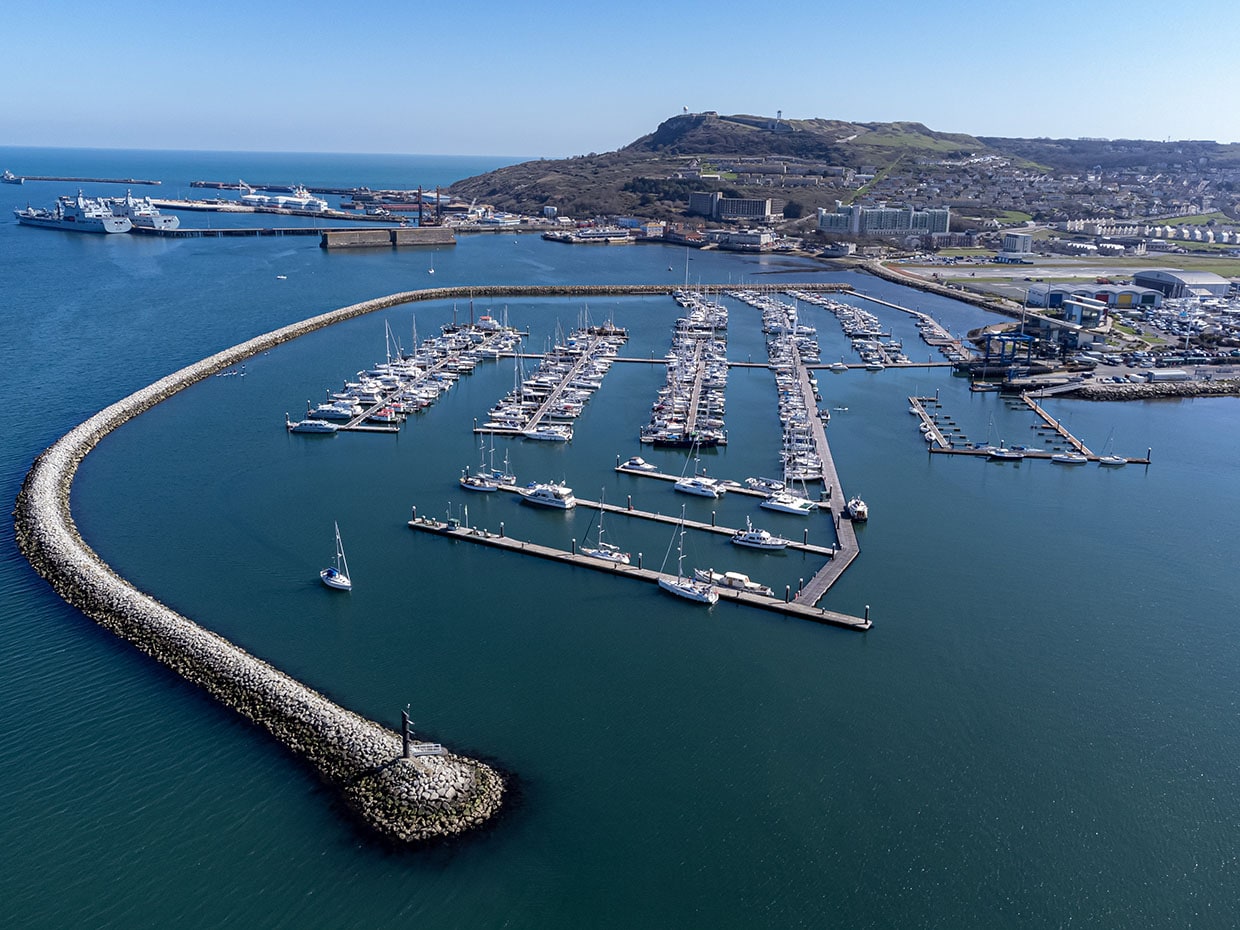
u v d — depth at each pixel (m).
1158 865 76.06
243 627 107.75
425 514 142.00
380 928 68.06
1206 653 107.62
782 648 106.44
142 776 81.81
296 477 156.88
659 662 102.94
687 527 139.62
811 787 83.75
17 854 73.75
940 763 87.56
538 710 93.31
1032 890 73.31
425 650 103.81
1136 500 154.25
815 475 160.38
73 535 129.12
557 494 145.50
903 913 70.81
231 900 69.88
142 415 188.38
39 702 91.75
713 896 71.62
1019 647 107.94
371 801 78.19
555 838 76.56
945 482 161.50
